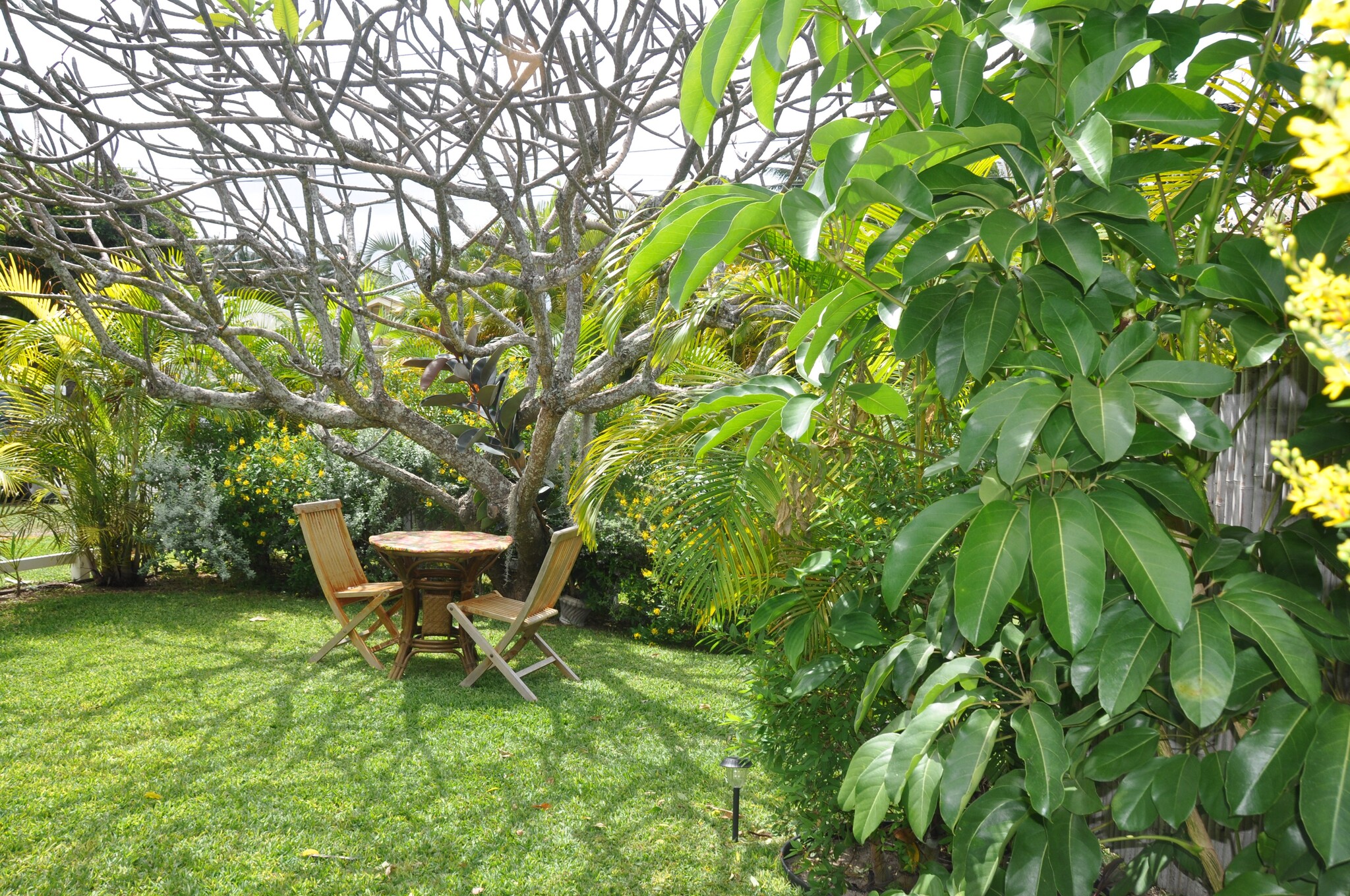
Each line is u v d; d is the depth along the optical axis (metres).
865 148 1.52
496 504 6.88
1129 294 1.57
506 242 3.05
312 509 5.59
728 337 5.46
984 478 1.47
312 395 6.47
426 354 8.93
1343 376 0.75
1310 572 1.53
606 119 2.43
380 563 7.72
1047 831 1.61
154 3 2.18
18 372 7.24
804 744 2.87
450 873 3.10
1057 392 1.36
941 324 1.62
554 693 5.20
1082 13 1.57
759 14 1.54
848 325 2.02
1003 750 2.63
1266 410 2.47
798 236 1.46
